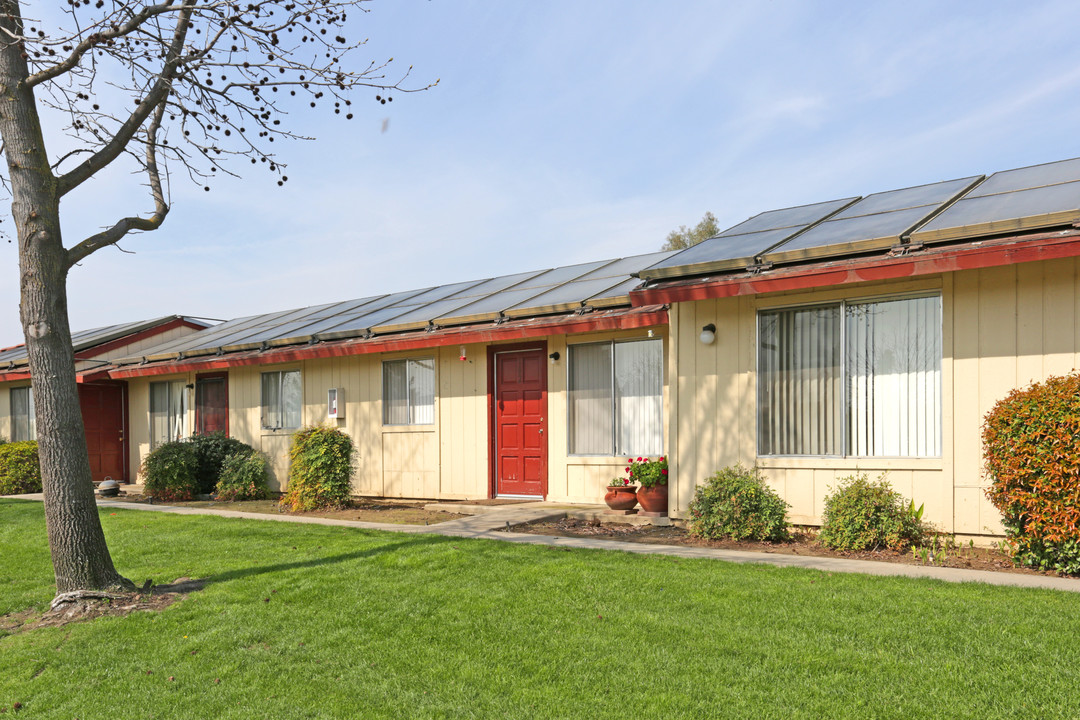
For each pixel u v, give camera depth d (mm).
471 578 6371
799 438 8281
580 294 10977
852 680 4121
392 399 13297
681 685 4180
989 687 3957
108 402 18250
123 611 5922
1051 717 3629
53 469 6105
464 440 12281
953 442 7262
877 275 7164
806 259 7770
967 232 6859
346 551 7562
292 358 13656
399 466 13086
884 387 7801
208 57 6703
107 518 10727
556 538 8156
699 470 8891
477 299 13023
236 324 19344
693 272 8445
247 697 4336
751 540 7930
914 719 3689
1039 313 6875
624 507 9812
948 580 5895
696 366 8961
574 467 11031
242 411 15617
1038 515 6105
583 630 5059
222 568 7109
